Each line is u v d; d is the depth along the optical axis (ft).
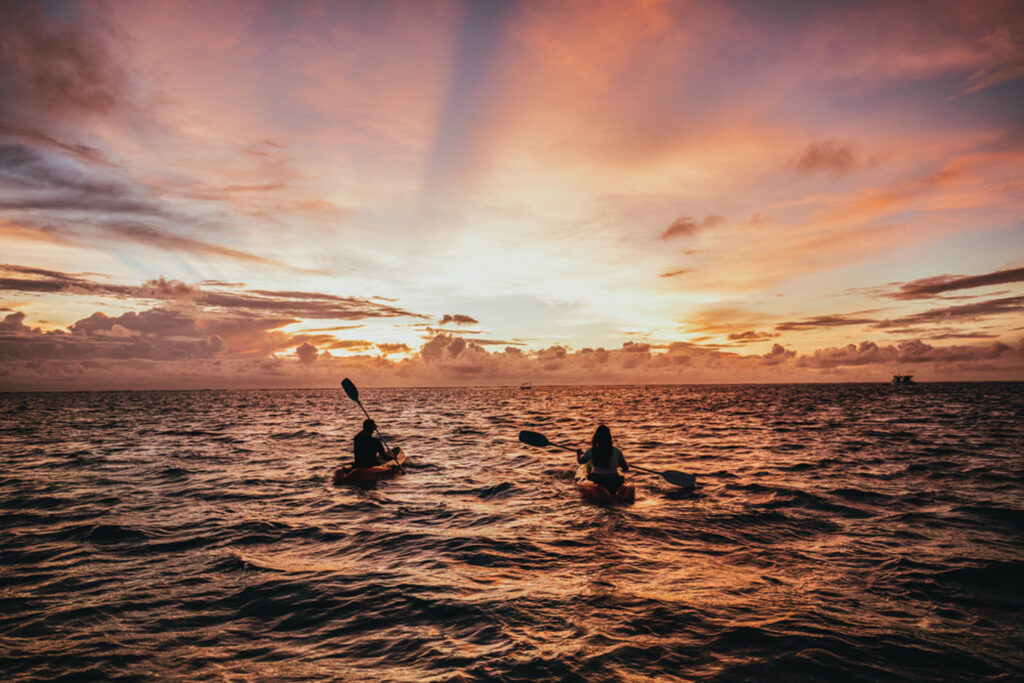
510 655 11.39
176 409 163.84
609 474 28.45
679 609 13.85
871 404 150.41
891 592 14.98
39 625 13.32
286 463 42.88
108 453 49.37
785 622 13.00
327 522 23.67
